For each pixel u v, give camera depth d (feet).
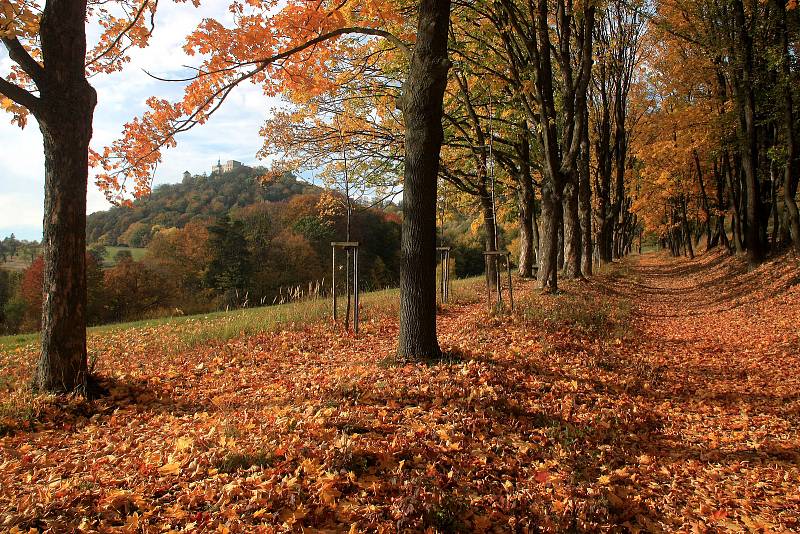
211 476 11.68
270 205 144.87
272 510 10.40
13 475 12.34
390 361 21.94
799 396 22.98
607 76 83.10
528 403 18.97
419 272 22.11
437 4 21.27
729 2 54.19
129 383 21.90
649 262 139.33
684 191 98.27
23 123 23.45
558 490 13.37
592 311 38.09
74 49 19.34
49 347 19.25
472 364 21.56
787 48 50.42
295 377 23.48
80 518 9.82
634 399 22.35
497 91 49.16
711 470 15.88
